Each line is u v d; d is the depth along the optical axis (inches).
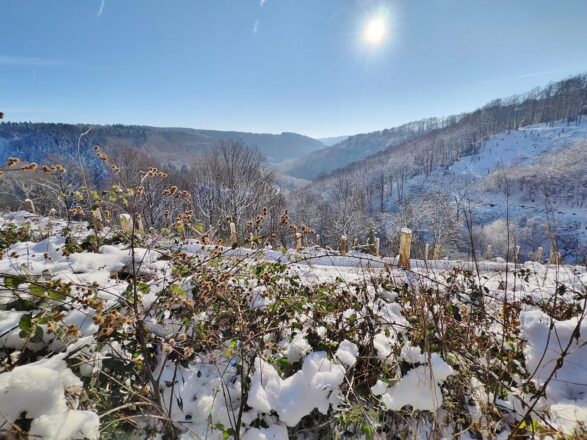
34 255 116.7
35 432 44.7
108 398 62.1
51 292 61.7
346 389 67.9
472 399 68.9
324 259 255.8
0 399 44.8
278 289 99.7
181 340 63.6
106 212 117.0
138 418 63.7
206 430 62.1
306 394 64.8
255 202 682.2
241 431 62.5
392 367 69.4
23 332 59.2
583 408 58.4
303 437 65.9
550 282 150.9
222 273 89.7
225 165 705.0
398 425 65.9
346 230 993.5
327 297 98.2
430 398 63.7
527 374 68.0
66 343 65.9
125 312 74.9
